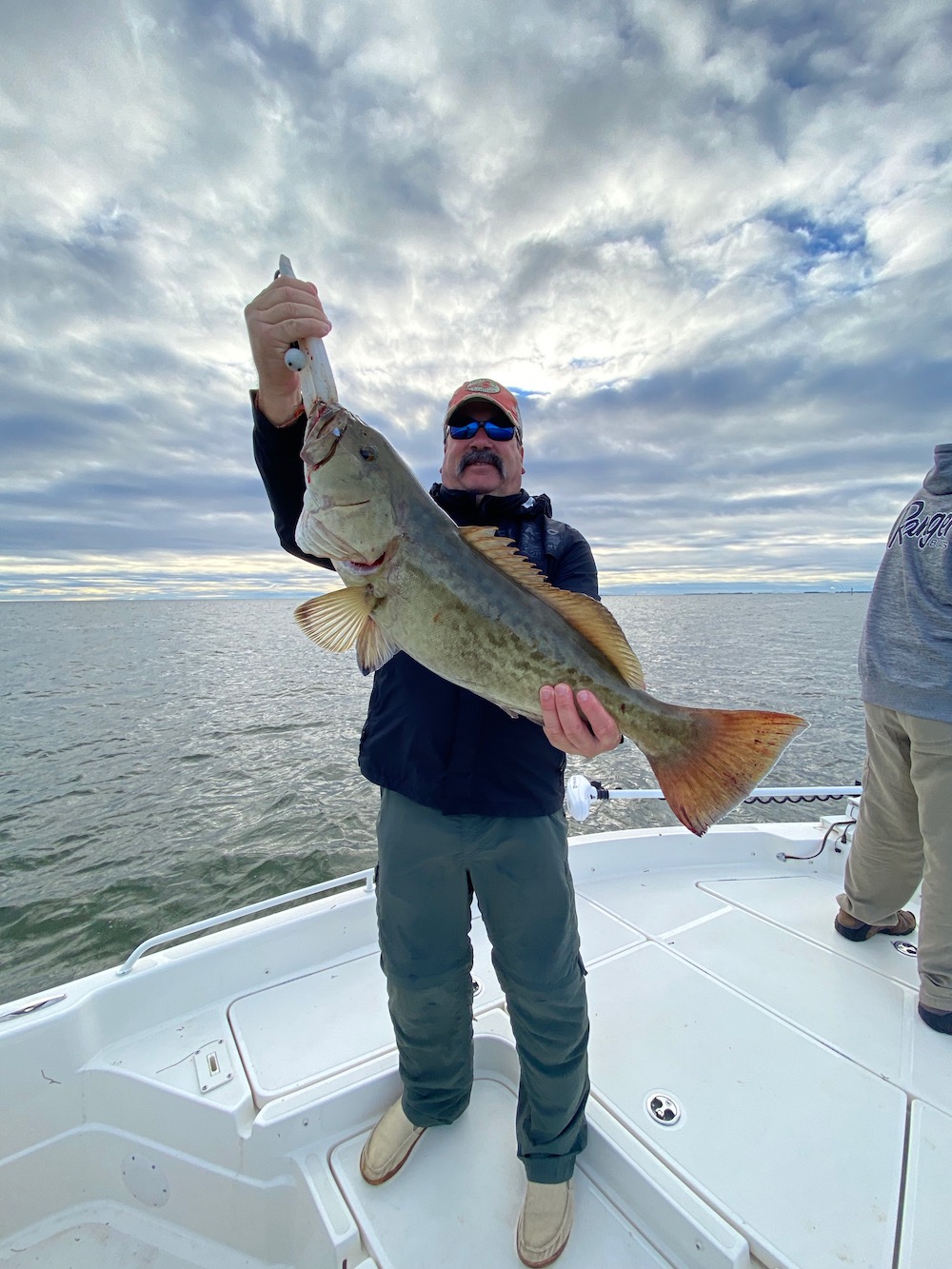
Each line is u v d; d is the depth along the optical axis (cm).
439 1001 197
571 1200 186
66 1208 220
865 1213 179
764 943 319
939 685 262
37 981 600
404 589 199
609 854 396
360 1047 243
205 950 274
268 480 216
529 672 194
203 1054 238
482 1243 179
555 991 185
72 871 792
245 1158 205
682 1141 202
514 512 233
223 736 1499
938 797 259
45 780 1164
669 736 206
